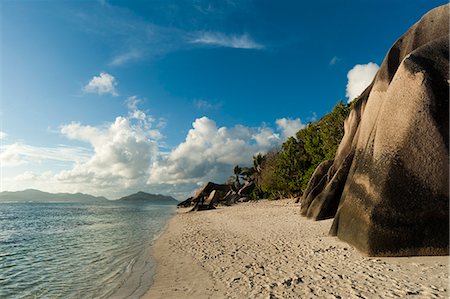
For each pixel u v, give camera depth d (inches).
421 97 374.9
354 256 378.3
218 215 1220.5
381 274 302.2
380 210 376.5
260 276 330.3
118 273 398.3
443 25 496.1
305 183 1373.0
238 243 546.0
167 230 855.1
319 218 725.9
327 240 484.4
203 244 562.6
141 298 291.1
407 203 365.7
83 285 352.8
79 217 1723.7
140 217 1612.9
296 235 571.8
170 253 503.8
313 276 314.2
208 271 371.9
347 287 273.0
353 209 431.8
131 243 656.4
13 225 1262.3
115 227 1056.2
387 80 495.5
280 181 1659.7
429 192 359.6
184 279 346.6
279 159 1584.6
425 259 341.1
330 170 792.9
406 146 375.6
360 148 516.1
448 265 315.3
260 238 578.2
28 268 458.0
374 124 487.5
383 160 389.7
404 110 384.2
